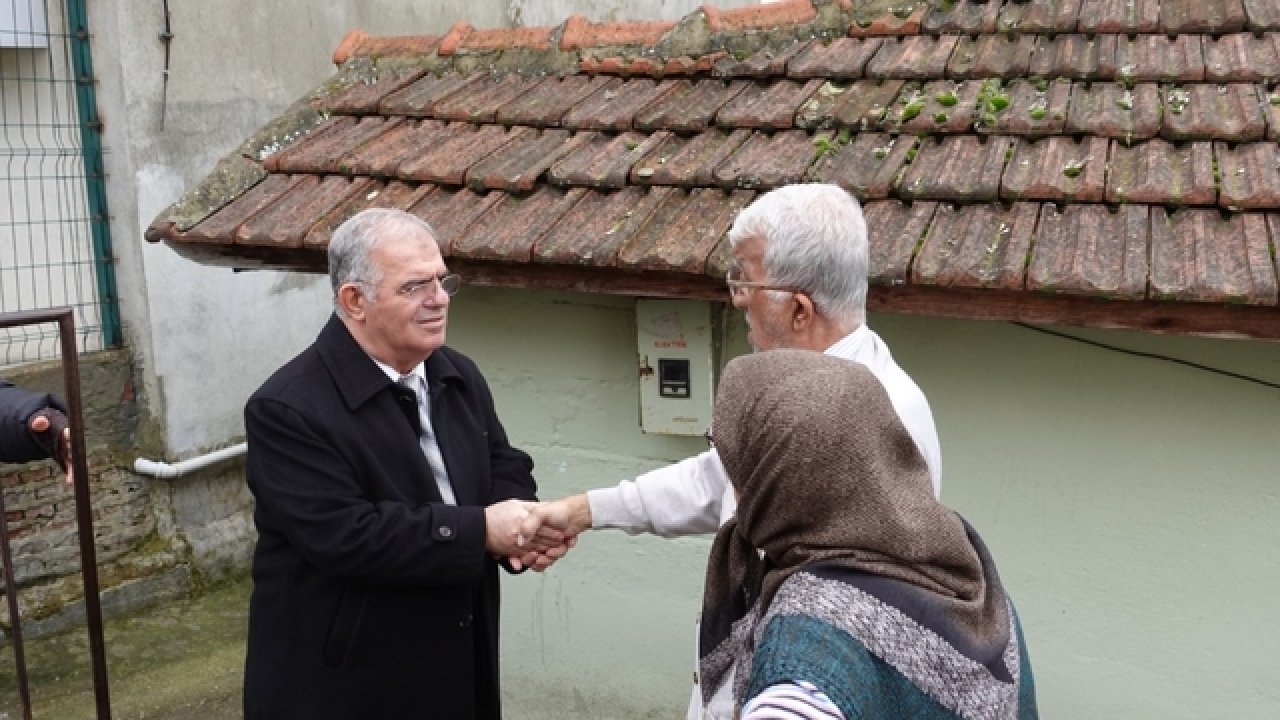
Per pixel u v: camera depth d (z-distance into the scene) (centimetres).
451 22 755
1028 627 307
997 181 287
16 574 511
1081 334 288
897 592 145
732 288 212
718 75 368
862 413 152
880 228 283
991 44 352
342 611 231
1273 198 264
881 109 327
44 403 271
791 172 307
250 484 235
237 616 553
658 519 232
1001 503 304
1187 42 337
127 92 534
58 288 534
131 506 560
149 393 560
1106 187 279
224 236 339
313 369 234
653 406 330
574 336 344
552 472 355
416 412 242
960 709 141
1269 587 283
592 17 896
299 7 631
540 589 366
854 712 132
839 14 377
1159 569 292
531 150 350
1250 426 278
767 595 154
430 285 231
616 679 361
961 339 299
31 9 511
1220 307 247
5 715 454
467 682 246
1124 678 300
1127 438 289
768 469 152
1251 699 289
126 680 487
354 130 384
